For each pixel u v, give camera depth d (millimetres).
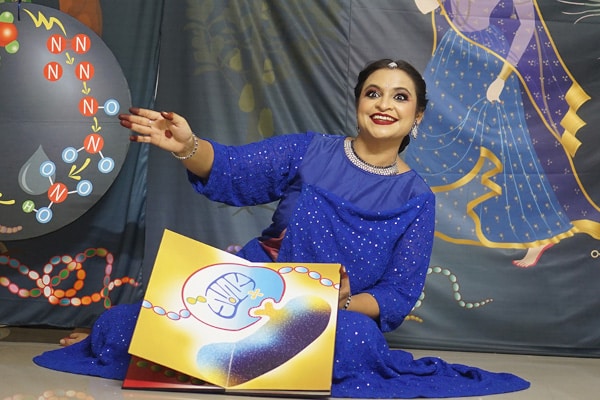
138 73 4746
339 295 3295
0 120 4414
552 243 4797
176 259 3289
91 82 4492
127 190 4746
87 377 3328
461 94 4805
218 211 4770
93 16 4746
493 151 4805
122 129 4504
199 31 4758
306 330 3125
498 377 3635
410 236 3604
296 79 4758
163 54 4766
